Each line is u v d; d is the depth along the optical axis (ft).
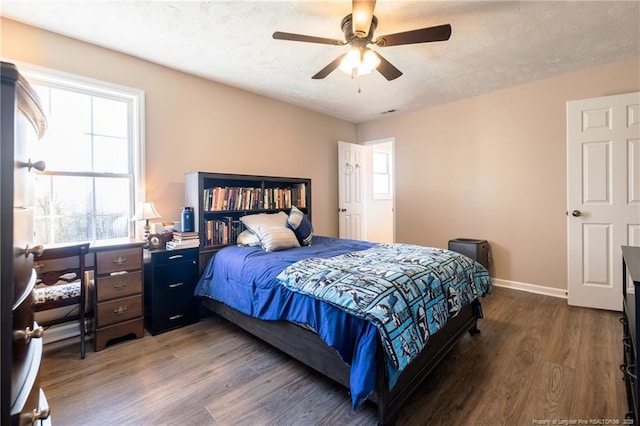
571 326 8.27
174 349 7.30
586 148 9.61
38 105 2.91
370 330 4.63
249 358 6.88
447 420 4.84
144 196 9.12
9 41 7.03
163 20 7.11
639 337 3.77
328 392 5.63
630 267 4.38
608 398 5.25
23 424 2.44
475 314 7.86
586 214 9.66
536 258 11.43
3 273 2.17
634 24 7.38
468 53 8.83
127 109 9.03
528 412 4.99
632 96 8.91
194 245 8.98
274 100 12.84
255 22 7.21
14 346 2.42
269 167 12.66
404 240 15.23
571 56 9.12
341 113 15.02
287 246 9.20
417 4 6.55
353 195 16.43
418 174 14.64
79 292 6.96
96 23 7.22
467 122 12.94
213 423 4.83
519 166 11.69
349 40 6.79
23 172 2.70
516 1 6.49
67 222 8.00
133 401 5.37
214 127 10.81
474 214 12.91
